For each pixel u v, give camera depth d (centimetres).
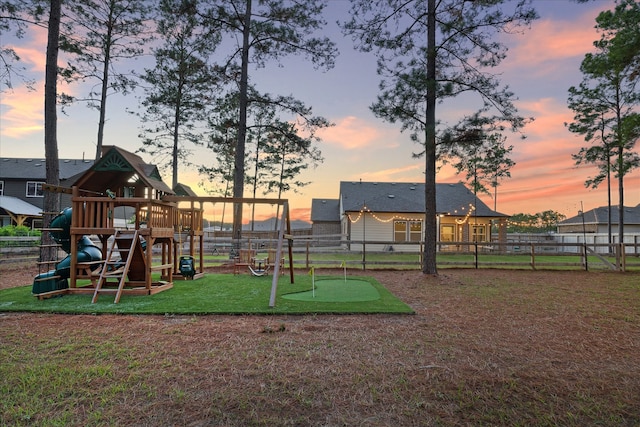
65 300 603
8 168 2766
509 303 636
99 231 679
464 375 312
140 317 496
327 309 549
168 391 272
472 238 2264
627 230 3088
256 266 1127
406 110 945
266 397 265
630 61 864
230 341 395
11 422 225
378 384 291
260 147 2509
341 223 2633
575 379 308
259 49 1385
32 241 1466
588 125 1852
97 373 302
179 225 877
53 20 936
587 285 871
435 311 566
